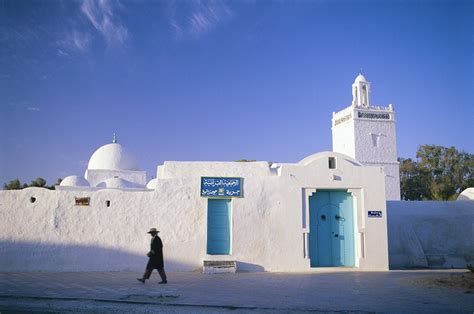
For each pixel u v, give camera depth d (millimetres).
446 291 9781
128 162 30281
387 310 7875
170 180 14836
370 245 14828
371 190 15148
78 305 8430
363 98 43812
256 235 14516
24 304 8539
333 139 46469
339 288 10414
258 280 11953
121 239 14445
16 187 40250
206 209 14680
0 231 14211
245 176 14930
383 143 42688
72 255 14258
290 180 14914
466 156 50875
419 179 50562
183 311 7941
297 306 8242
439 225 17969
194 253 14430
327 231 15039
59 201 14492
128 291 9922
